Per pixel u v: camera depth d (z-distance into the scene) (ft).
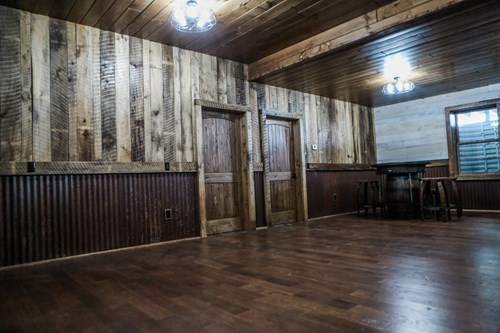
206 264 9.92
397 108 25.63
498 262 8.97
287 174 20.12
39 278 9.03
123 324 5.74
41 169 11.24
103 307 6.60
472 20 12.23
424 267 8.69
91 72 12.62
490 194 21.48
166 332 5.36
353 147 24.62
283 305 6.36
